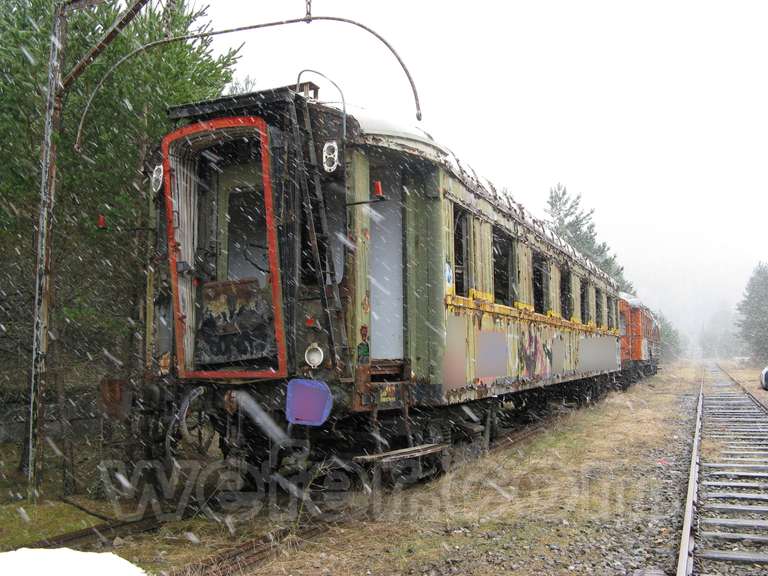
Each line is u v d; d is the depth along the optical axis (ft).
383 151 21.25
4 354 27.09
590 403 52.65
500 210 29.81
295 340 19.34
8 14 23.76
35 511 19.47
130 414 21.48
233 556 15.56
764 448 32.32
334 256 21.04
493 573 14.80
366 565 15.23
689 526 17.72
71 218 24.77
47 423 25.98
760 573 15.08
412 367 22.12
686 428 39.75
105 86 24.63
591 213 109.60
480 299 26.35
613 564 15.39
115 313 25.99
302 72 20.13
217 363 20.85
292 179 19.51
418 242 22.84
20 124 23.21
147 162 23.24
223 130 20.21
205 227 22.75
